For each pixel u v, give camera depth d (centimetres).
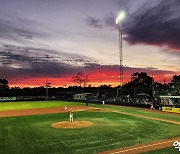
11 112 4194
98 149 1582
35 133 2156
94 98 7125
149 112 3781
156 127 2366
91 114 3631
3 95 9919
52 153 1520
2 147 1688
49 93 11406
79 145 1694
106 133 2086
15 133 2180
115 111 4059
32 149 1622
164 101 4603
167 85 9000
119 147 1620
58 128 2373
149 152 1487
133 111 3978
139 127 2373
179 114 3472
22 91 10456
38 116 3497
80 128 2348
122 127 2383
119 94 6644
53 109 4697
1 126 2598
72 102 7106
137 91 6488
